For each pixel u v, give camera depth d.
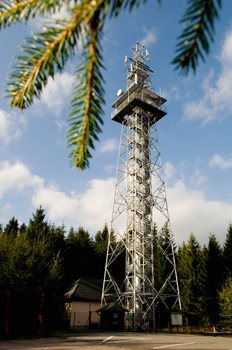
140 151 33.78
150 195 32.19
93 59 0.98
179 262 44.75
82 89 1.02
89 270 54.44
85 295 37.31
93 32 0.92
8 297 20.50
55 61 1.00
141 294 28.84
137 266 30.00
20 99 1.12
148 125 35.12
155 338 20.58
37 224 48.00
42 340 17.62
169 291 43.19
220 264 40.44
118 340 18.38
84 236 57.28
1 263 24.73
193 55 0.88
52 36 0.94
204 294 37.97
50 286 26.70
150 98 36.31
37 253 27.52
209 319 36.75
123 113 35.75
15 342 16.14
